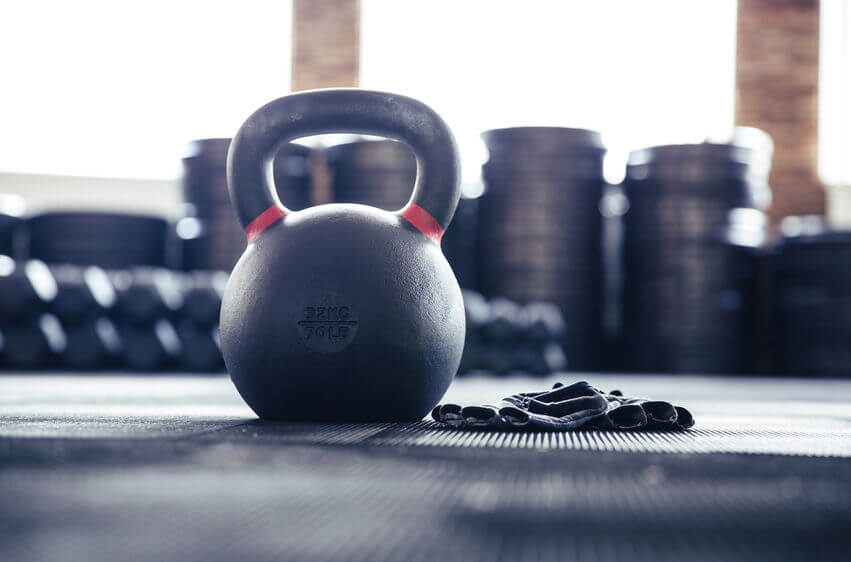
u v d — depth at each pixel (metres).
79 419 1.59
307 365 1.50
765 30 8.33
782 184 8.34
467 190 7.56
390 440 1.25
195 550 0.59
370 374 1.50
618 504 0.77
